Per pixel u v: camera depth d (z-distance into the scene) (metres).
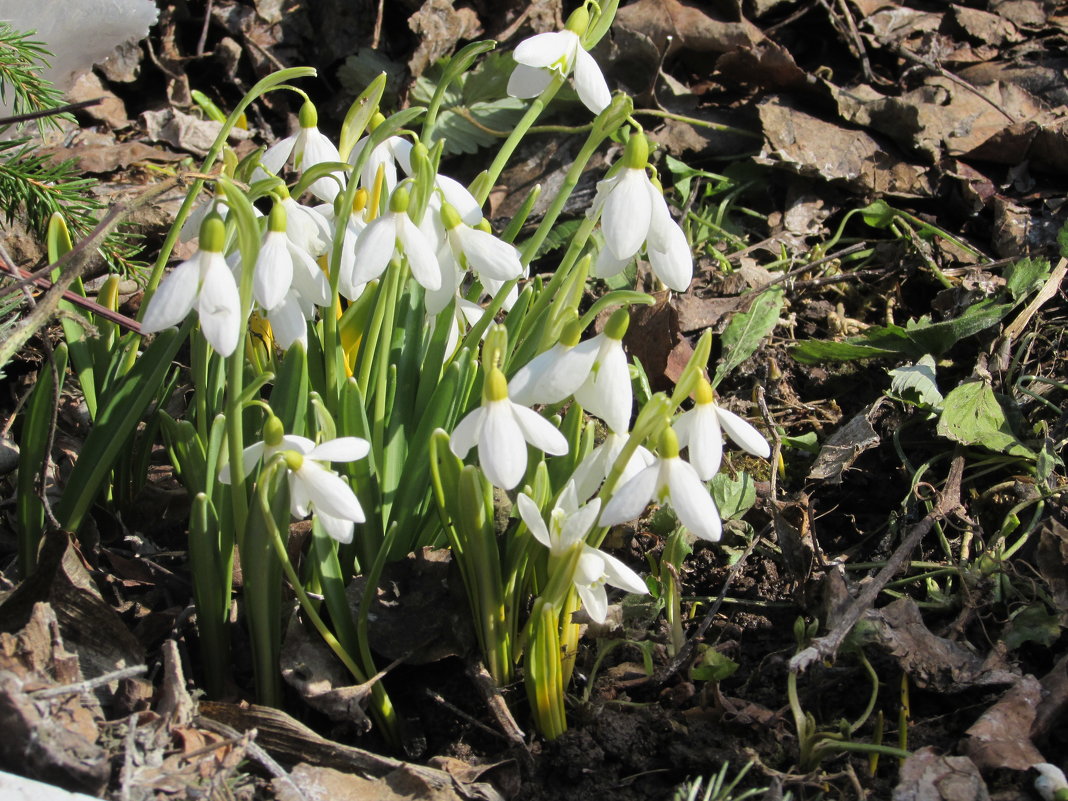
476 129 0.89
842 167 0.84
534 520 0.48
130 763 0.47
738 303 0.74
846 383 0.71
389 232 0.49
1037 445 0.65
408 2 0.94
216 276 0.45
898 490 0.65
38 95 0.63
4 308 0.59
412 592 0.54
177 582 0.56
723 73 0.92
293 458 0.47
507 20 0.91
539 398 0.47
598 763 0.52
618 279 0.75
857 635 0.54
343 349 0.55
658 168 0.87
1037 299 0.70
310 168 0.50
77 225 0.63
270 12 0.97
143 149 0.85
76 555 0.51
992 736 0.51
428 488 0.54
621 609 0.55
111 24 0.79
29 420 0.53
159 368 0.52
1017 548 0.59
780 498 0.65
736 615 0.58
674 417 0.50
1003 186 0.83
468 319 0.54
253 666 0.53
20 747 0.46
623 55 0.90
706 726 0.53
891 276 0.79
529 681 0.52
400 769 0.50
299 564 0.55
